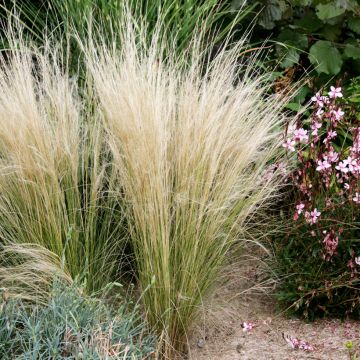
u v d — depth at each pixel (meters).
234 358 1.90
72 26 2.38
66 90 2.02
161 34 2.41
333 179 2.06
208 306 1.96
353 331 1.99
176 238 1.85
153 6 2.44
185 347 1.93
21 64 2.03
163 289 1.86
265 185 1.97
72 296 1.78
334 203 2.01
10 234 1.95
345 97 2.56
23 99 1.93
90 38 2.12
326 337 1.97
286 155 2.00
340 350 1.92
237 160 1.91
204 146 1.88
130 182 1.86
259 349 1.93
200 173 1.86
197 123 1.88
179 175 1.86
